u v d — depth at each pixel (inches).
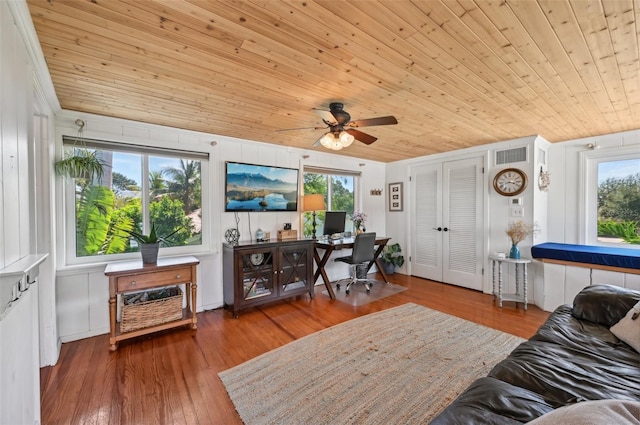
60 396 72.5
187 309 118.4
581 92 88.6
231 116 110.9
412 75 77.9
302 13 53.4
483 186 163.5
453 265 179.3
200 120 115.6
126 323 100.0
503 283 155.2
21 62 52.4
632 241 136.0
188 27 57.3
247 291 131.0
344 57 69.1
